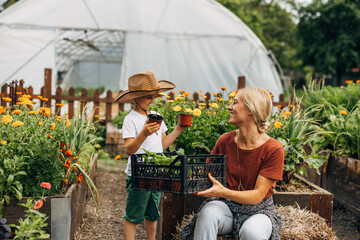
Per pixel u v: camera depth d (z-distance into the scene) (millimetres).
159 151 2738
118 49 21312
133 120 2709
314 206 3143
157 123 2439
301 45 23984
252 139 2391
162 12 10047
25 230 2352
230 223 2371
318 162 3500
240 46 10125
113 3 9945
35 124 3121
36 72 9578
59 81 21906
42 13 9672
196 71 10008
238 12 23109
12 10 9508
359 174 4027
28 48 9570
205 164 2201
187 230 2480
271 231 2303
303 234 2711
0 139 2793
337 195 4520
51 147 2957
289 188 3418
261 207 2354
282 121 3883
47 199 2740
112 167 6359
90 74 25312
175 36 10016
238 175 2395
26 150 2875
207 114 3982
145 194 2693
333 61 21188
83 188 3684
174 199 3086
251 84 10055
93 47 19188
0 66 9328
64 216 2758
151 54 9898
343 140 4578
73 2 9781
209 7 10047
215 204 2387
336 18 21312
